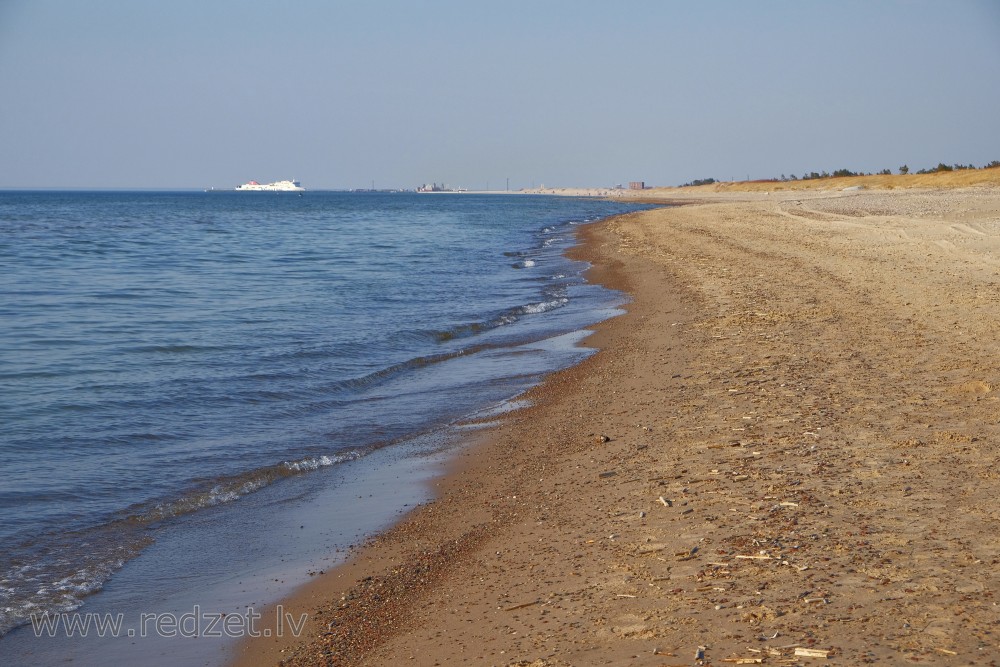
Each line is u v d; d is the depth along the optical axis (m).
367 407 10.97
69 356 13.88
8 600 5.76
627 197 162.75
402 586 5.76
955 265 19.02
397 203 150.50
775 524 5.57
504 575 5.59
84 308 19.41
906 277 17.75
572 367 12.75
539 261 31.62
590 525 6.20
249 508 7.53
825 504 5.84
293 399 11.33
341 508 7.46
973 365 9.64
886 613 4.14
